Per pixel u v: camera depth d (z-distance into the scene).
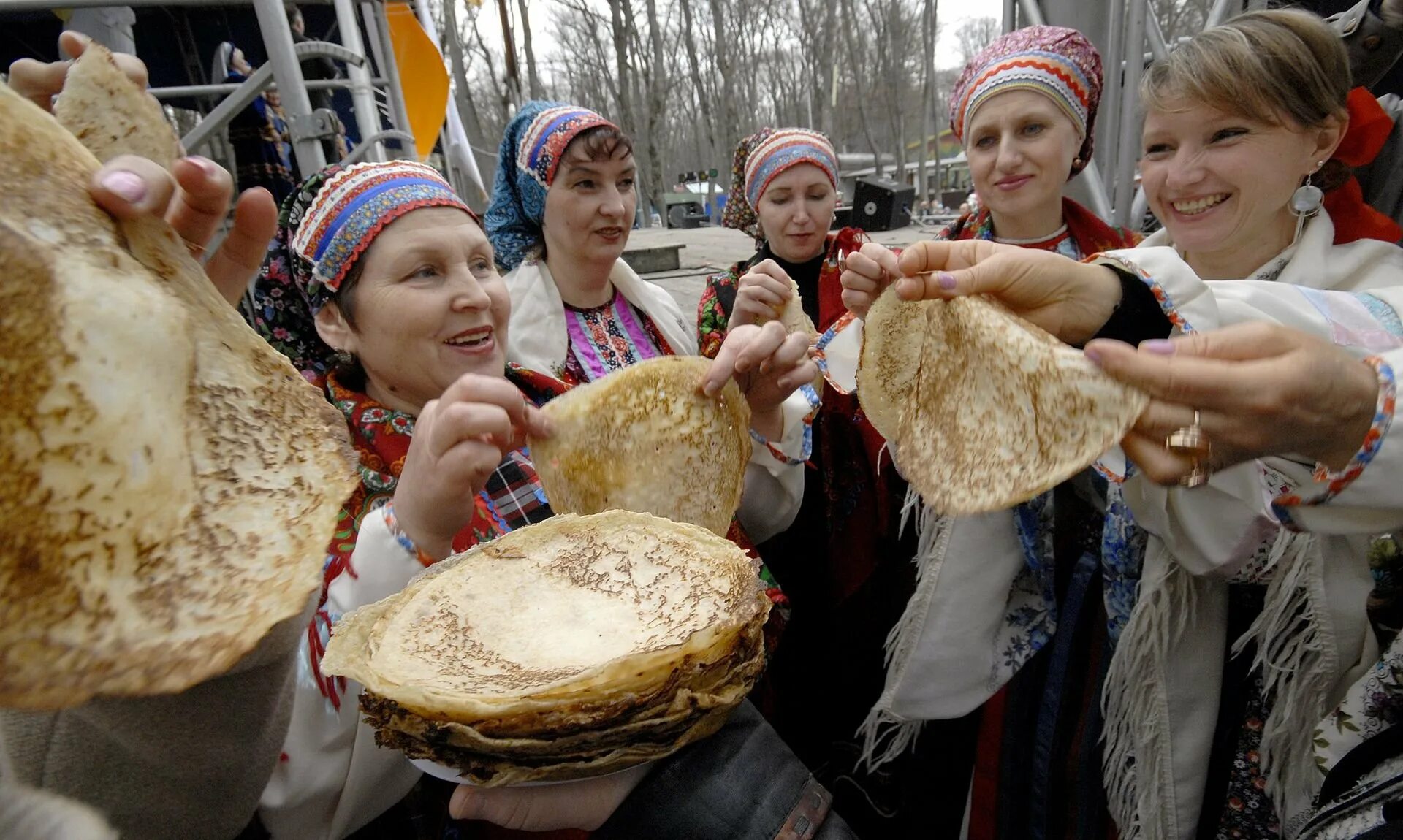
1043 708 1.34
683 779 0.75
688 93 28.05
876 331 1.13
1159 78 1.16
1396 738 0.78
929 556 1.38
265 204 0.64
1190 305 0.88
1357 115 1.06
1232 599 1.12
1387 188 1.39
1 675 0.38
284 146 3.84
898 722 1.50
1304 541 0.95
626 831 0.71
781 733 1.91
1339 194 1.14
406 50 4.46
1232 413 0.65
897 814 1.79
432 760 0.64
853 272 1.19
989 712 1.42
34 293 0.42
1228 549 1.00
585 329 1.84
